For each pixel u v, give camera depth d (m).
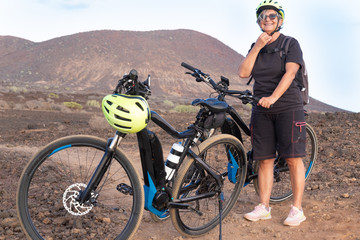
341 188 4.83
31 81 174.25
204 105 3.46
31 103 23.66
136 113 2.88
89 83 174.50
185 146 3.45
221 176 3.72
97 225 3.65
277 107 3.79
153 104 41.97
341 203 4.23
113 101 2.91
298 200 3.90
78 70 188.75
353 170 5.53
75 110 25.78
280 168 4.43
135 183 3.04
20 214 2.78
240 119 3.91
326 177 5.33
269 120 3.90
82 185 2.98
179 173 3.37
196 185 3.60
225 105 3.62
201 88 181.75
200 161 3.49
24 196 2.80
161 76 190.00
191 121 13.59
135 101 2.92
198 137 3.55
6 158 6.02
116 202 4.54
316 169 5.82
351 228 3.55
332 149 6.63
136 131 2.96
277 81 3.80
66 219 3.66
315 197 4.55
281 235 3.60
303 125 3.81
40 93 43.16
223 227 3.85
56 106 24.80
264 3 3.76
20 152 6.72
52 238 3.31
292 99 3.76
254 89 3.97
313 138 4.79
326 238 3.42
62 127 12.31
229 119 3.91
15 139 9.59
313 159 4.89
